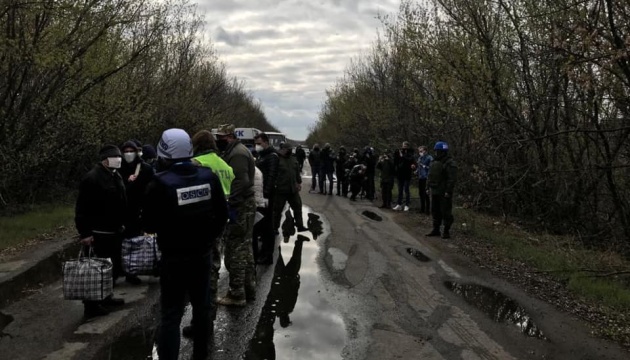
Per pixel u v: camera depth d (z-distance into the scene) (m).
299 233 10.81
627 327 5.45
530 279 7.37
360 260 8.38
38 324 5.15
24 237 9.19
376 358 4.54
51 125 13.28
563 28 8.36
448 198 10.39
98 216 5.74
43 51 10.73
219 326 5.19
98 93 14.21
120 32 13.76
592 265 8.11
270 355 4.51
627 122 9.44
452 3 12.61
